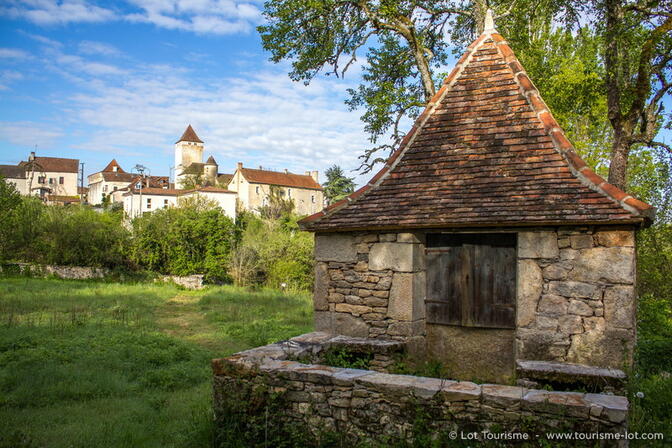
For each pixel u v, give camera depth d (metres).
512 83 6.90
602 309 5.29
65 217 28.56
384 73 15.50
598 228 5.35
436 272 6.54
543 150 6.16
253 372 4.86
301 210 64.94
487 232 5.98
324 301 6.73
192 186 68.31
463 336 6.38
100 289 21.48
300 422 4.57
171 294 22.59
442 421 4.00
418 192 6.44
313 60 14.08
